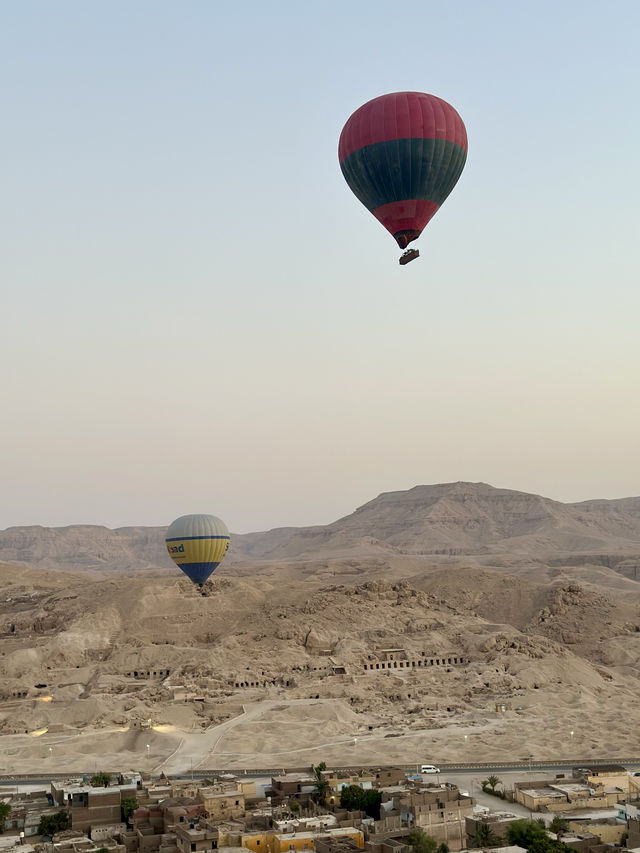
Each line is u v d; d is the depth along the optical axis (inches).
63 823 5895.7
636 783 6811.0
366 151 6368.1
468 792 7086.6
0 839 5654.5
